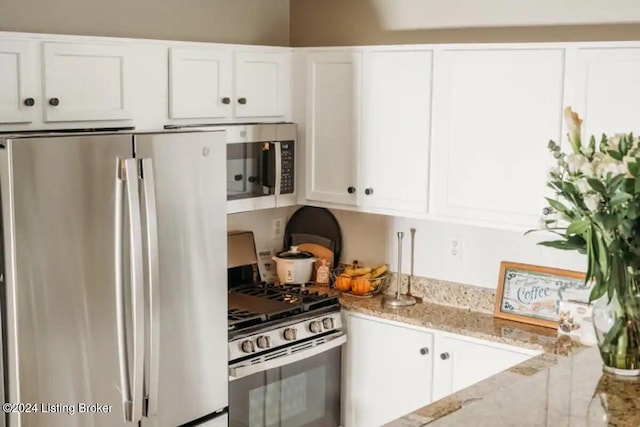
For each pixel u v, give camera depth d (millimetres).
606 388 2389
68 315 2908
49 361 2873
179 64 3736
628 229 2268
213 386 3471
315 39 4613
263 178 4160
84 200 2916
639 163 2203
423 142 3869
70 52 3293
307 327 3965
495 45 3592
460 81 3717
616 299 2447
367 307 4109
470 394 2400
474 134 3701
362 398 4164
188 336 3332
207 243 3371
